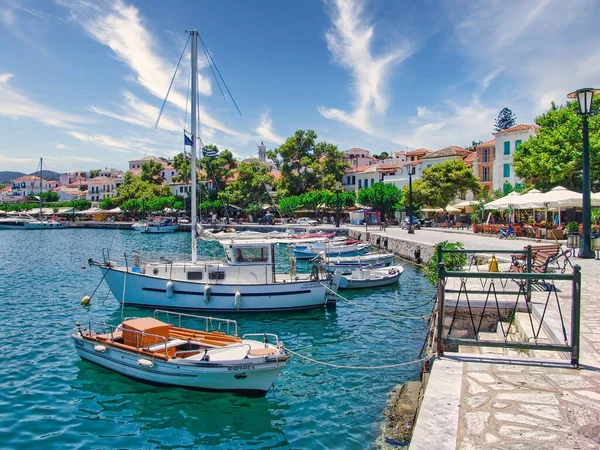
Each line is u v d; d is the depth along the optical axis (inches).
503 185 2284.7
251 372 434.6
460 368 256.5
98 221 4055.1
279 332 684.7
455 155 2824.8
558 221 1454.2
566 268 611.5
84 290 1027.9
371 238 1894.7
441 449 173.3
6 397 444.5
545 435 182.2
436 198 2279.8
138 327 495.5
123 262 1213.7
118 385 471.5
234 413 413.7
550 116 1594.5
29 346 603.5
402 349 584.7
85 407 425.4
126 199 4104.3
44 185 6555.1
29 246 2174.0
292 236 1566.2
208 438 373.1
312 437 367.9
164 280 798.5
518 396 218.1
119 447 358.9
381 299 908.6
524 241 1175.0
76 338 534.0
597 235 917.2
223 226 2573.8
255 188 3344.0
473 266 720.3
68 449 354.3
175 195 3917.3
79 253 1844.2
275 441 364.8
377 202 2728.8
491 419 196.1
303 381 484.7
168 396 446.9
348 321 742.5
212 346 477.4
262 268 808.9
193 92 871.1
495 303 429.1
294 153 3467.0
